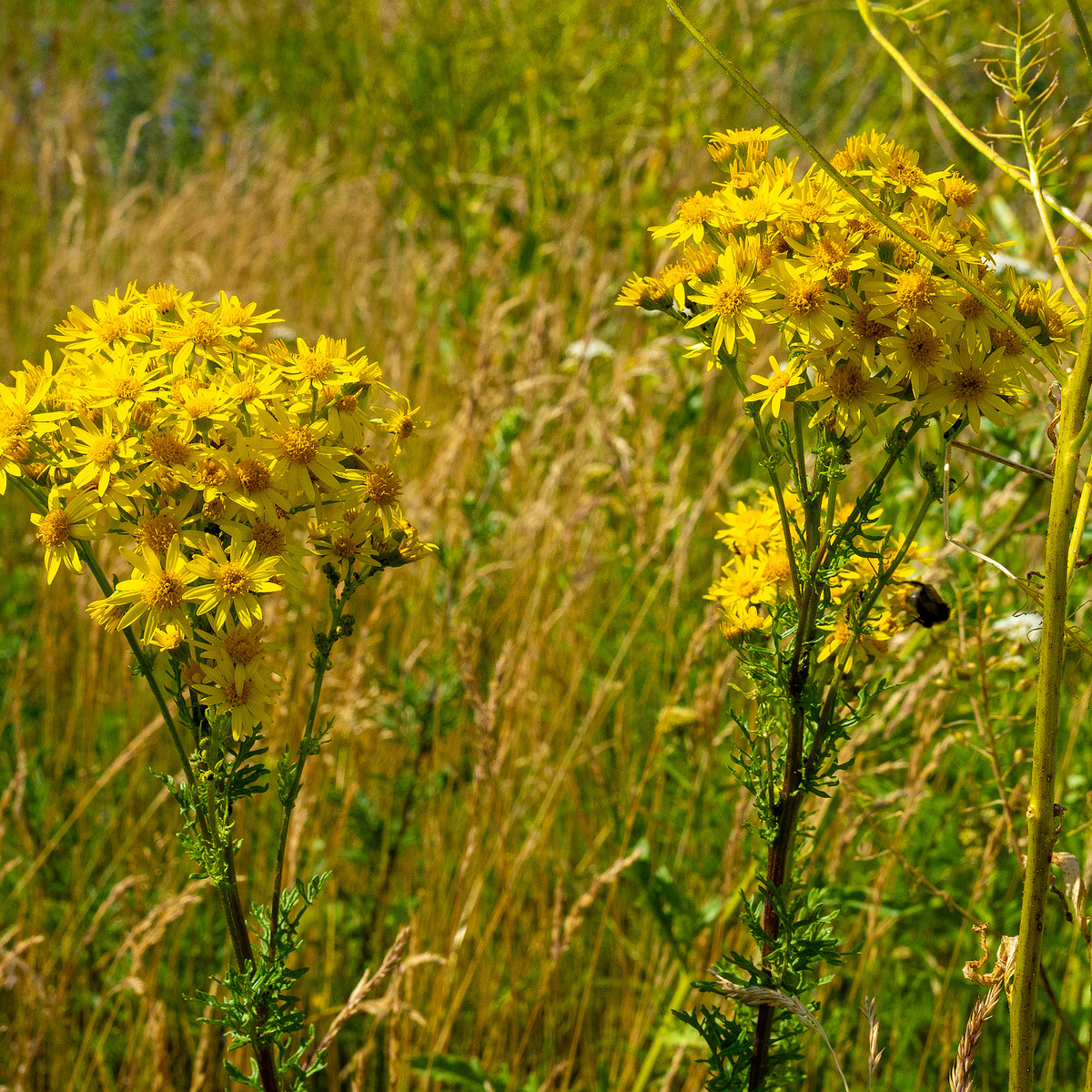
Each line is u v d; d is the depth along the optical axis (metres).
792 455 1.46
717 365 1.50
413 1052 2.48
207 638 1.38
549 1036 2.47
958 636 2.28
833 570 1.44
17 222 5.76
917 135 4.96
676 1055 2.27
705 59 5.07
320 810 2.82
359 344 4.31
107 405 1.39
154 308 1.51
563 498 3.38
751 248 1.44
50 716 3.12
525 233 4.55
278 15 6.68
